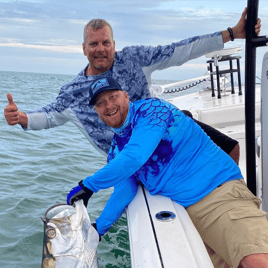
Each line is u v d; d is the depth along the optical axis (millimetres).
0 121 10023
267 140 2082
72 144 7844
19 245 3232
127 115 1909
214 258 1925
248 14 2020
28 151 6996
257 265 1499
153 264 1419
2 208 4039
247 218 1679
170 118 1852
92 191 1758
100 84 1833
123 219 3816
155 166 1933
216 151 1958
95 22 2643
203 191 1876
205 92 5781
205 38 2666
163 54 2771
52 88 36906
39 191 4648
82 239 1655
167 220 1715
